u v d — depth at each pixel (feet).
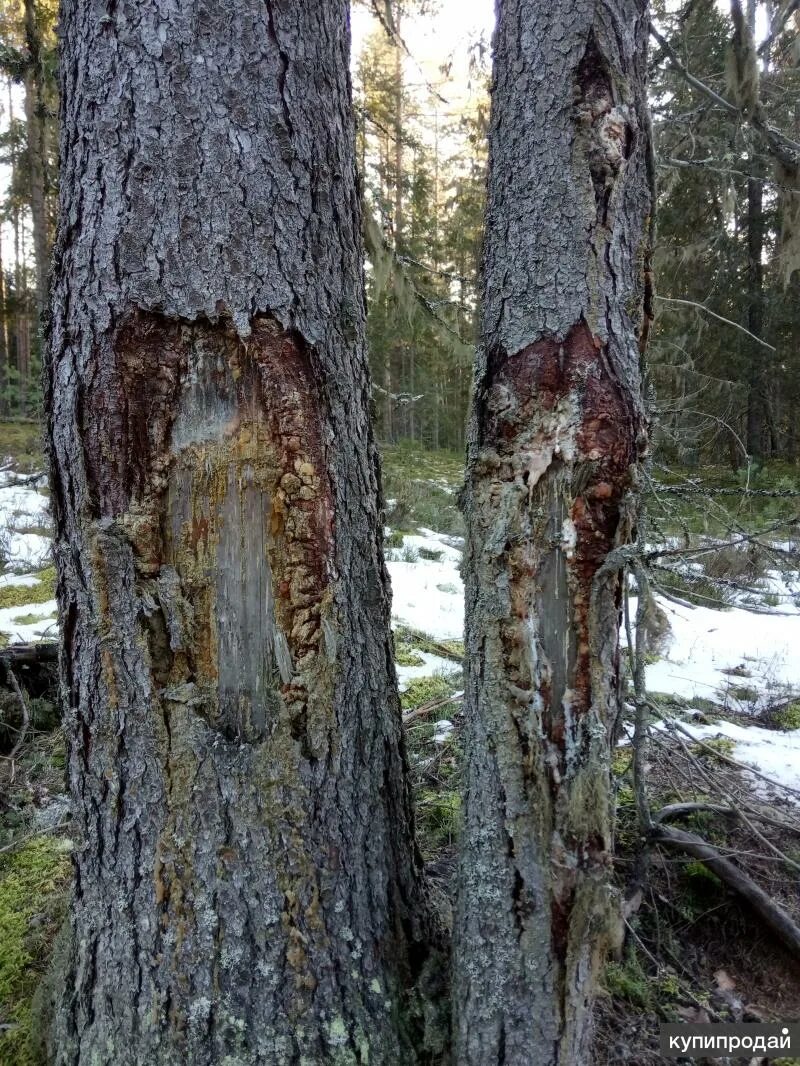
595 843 4.47
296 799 4.92
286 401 4.68
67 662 5.10
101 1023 5.07
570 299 4.46
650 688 13.91
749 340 39.19
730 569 20.52
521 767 4.53
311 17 5.03
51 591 18.83
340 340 5.24
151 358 4.58
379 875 5.46
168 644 4.79
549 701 4.51
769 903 7.25
